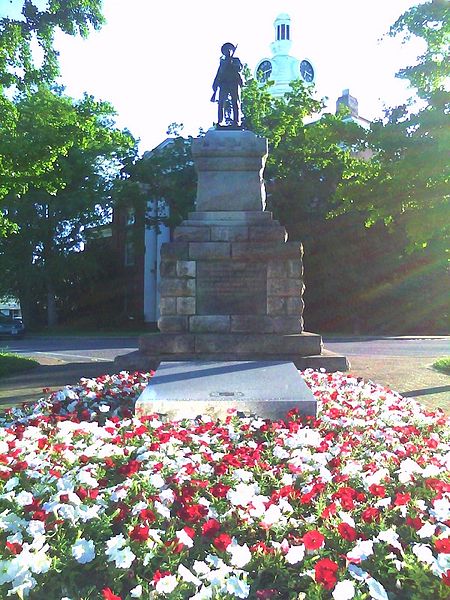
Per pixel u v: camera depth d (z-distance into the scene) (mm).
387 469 4656
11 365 14086
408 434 6117
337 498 3840
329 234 37469
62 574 2947
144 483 4121
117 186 41500
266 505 3754
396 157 17047
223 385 7191
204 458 4887
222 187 13148
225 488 3918
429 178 16250
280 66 65750
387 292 39062
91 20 16172
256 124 37094
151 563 3059
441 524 3449
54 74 16469
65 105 17016
